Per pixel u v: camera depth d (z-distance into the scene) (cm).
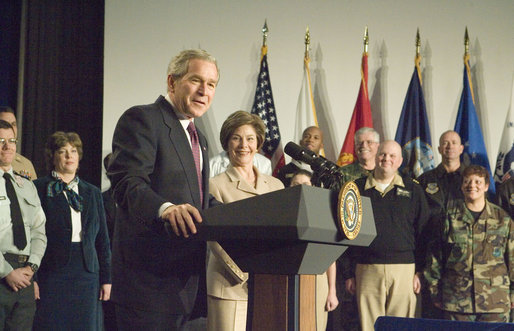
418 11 565
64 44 518
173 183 157
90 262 374
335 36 558
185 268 158
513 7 566
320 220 122
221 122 536
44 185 373
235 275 272
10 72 505
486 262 423
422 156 529
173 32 540
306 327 135
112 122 521
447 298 426
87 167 515
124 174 148
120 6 534
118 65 529
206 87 166
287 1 556
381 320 212
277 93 546
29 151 500
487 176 437
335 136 550
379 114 554
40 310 355
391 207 427
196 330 416
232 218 124
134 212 138
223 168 492
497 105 561
